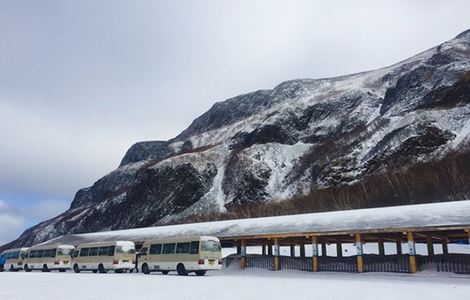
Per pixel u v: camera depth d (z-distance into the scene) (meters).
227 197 93.50
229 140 118.62
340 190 75.69
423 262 24.36
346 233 26.11
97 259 37.22
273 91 163.50
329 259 28.56
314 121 113.31
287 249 52.62
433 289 17.31
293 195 84.19
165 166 109.06
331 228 27.16
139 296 16.94
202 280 24.83
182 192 100.00
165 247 32.22
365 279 22.70
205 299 15.62
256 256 32.47
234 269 33.00
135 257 37.19
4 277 31.23
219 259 30.55
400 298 14.87
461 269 22.66
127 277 29.05
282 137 110.00
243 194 90.50
